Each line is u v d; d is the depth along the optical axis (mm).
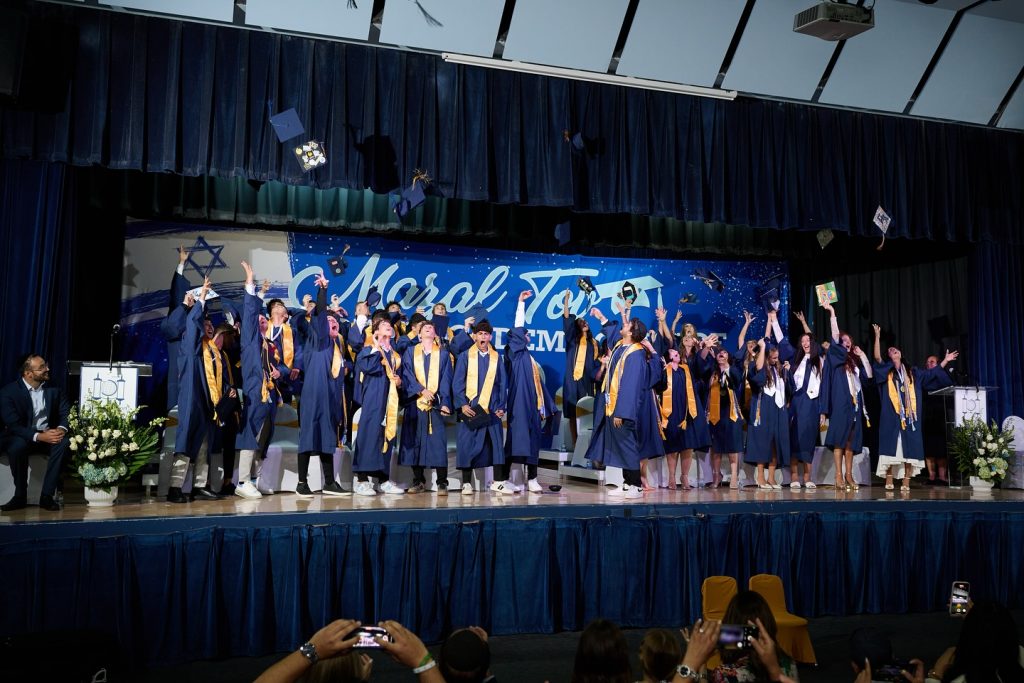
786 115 8703
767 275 11461
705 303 11180
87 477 6281
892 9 8266
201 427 6828
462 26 7461
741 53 8188
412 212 9219
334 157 7293
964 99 9023
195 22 7016
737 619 3408
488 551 6469
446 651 2785
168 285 9273
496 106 7824
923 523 7484
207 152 6934
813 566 7145
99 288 9094
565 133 7895
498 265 10344
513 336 8172
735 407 8828
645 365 7875
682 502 7133
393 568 6219
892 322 11125
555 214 9641
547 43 7695
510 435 7977
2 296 6508
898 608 7324
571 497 7551
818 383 8930
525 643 6250
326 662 2531
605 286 10805
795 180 8648
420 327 7824
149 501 6926
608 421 7809
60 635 4648
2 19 6289
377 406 7441
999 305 9391
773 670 2473
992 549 7605
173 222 9305
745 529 7027
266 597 5914
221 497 7191
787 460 8805
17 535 5527
